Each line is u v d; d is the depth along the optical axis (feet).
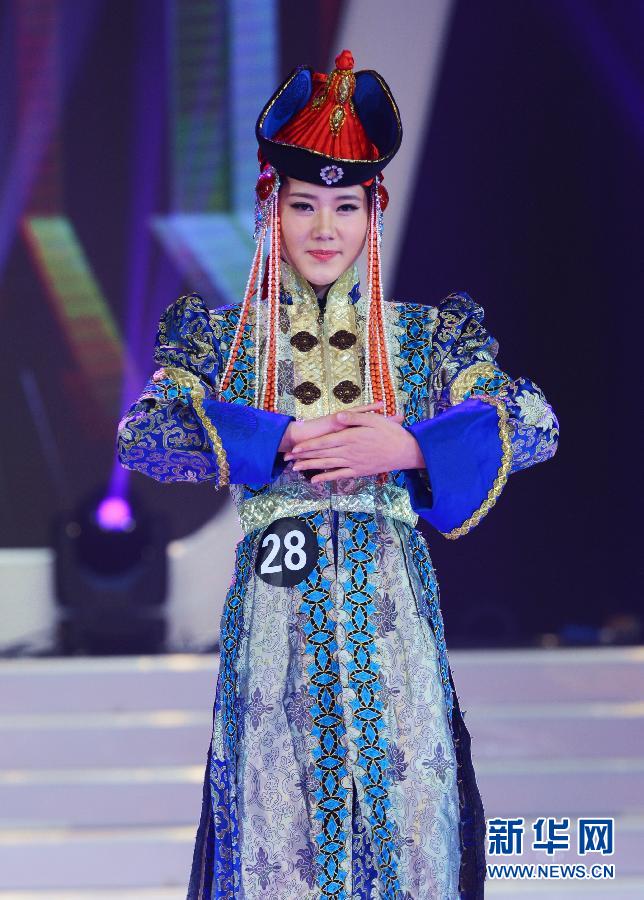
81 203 73.41
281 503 21.97
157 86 72.95
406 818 21.17
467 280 73.31
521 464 22.49
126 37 72.95
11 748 45.24
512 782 43.14
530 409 22.29
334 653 21.38
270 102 22.61
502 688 49.57
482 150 72.95
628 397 71.36
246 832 21.29
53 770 44.73
